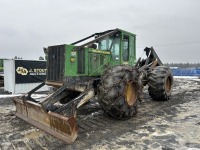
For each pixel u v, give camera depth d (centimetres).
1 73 1712
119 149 396
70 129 416
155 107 707
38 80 1276
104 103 519
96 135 461
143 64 815
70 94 582
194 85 1330
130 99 562
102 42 636
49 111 464
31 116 535
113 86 511
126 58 686
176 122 546
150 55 851
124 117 553
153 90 764
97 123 538
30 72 1254
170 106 720
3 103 840
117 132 479
